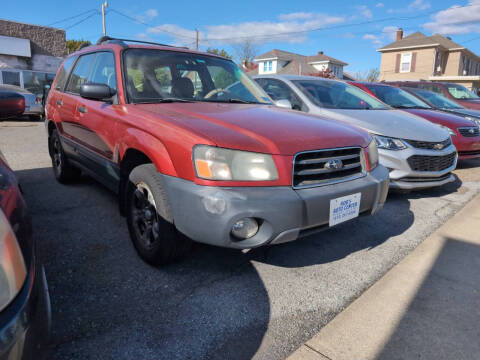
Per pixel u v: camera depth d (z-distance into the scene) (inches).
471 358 71.2
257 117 102.0
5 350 40.2
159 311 82.3
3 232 45.1
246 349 71.9
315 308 86.1
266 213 79.7
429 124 184.4
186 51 142.8
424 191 190.4
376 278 101.0
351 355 71.1
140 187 99.3
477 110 299.9
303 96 193.5
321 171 89.9
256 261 107.3
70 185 175.5
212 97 131.4
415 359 70.6
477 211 156.7
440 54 1216.8
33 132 373.4
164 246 92.9
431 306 88.0
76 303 83.7
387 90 262.8
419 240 126.8
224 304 86.0
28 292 45.3
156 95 119.9
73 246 112.0
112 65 126.2
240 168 81.2
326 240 124.9
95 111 124.9
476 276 102.5
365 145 103.6
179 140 85.3
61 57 895.7
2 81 684.1
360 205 97.0
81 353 68.5
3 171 62.2
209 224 79.7
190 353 70.1
